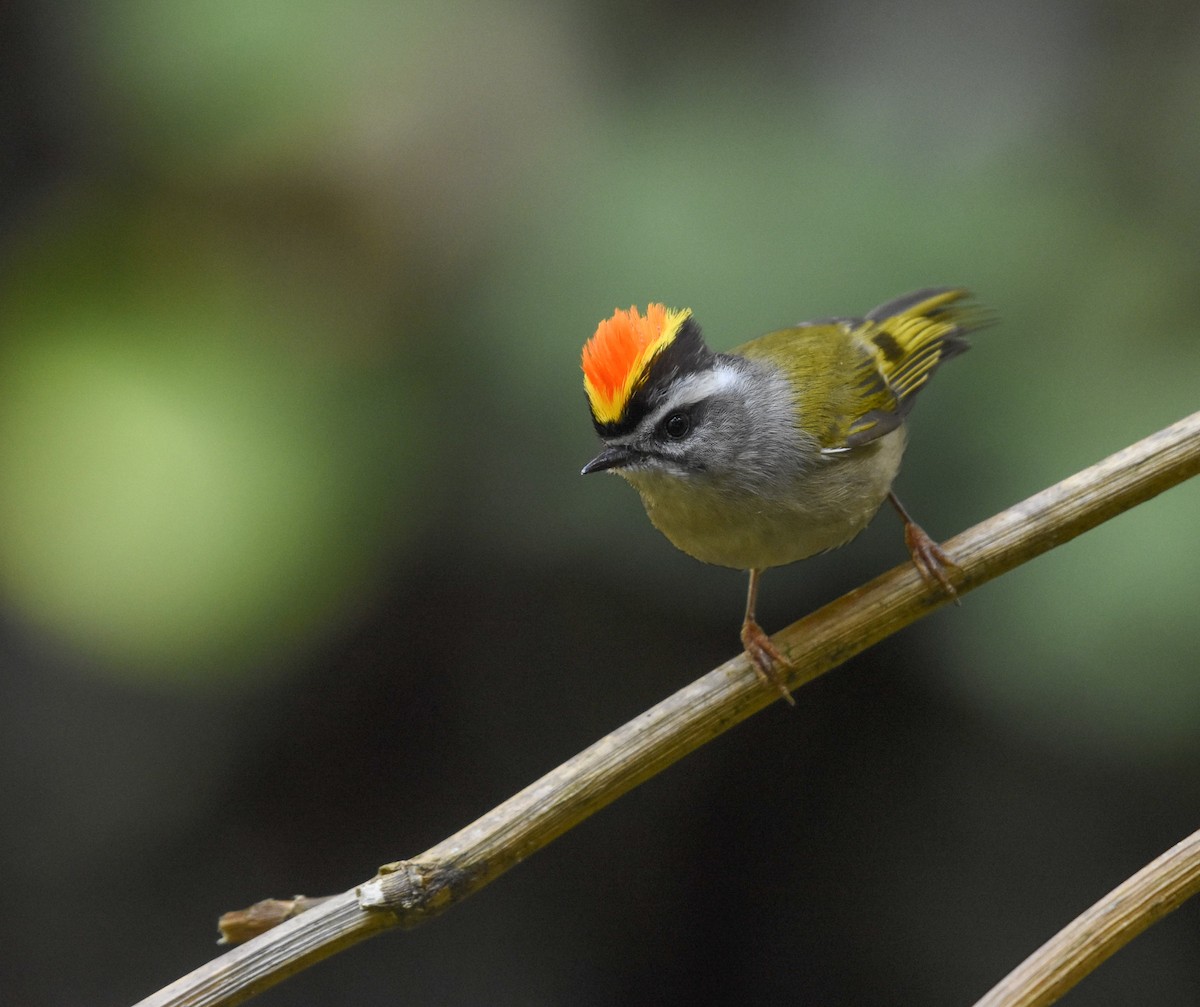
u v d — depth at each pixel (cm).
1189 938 1099
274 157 1077
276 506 1038
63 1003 1166
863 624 616
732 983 1184
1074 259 930
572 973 1212
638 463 726
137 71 1070
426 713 1196
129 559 1030
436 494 1059
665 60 1119
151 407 1052
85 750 1187
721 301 924
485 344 1005
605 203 982
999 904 1076
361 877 1212
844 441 754
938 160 996
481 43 1099
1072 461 873
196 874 1208
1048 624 854
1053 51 1084
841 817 1141
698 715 574
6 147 1170
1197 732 858
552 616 1141
